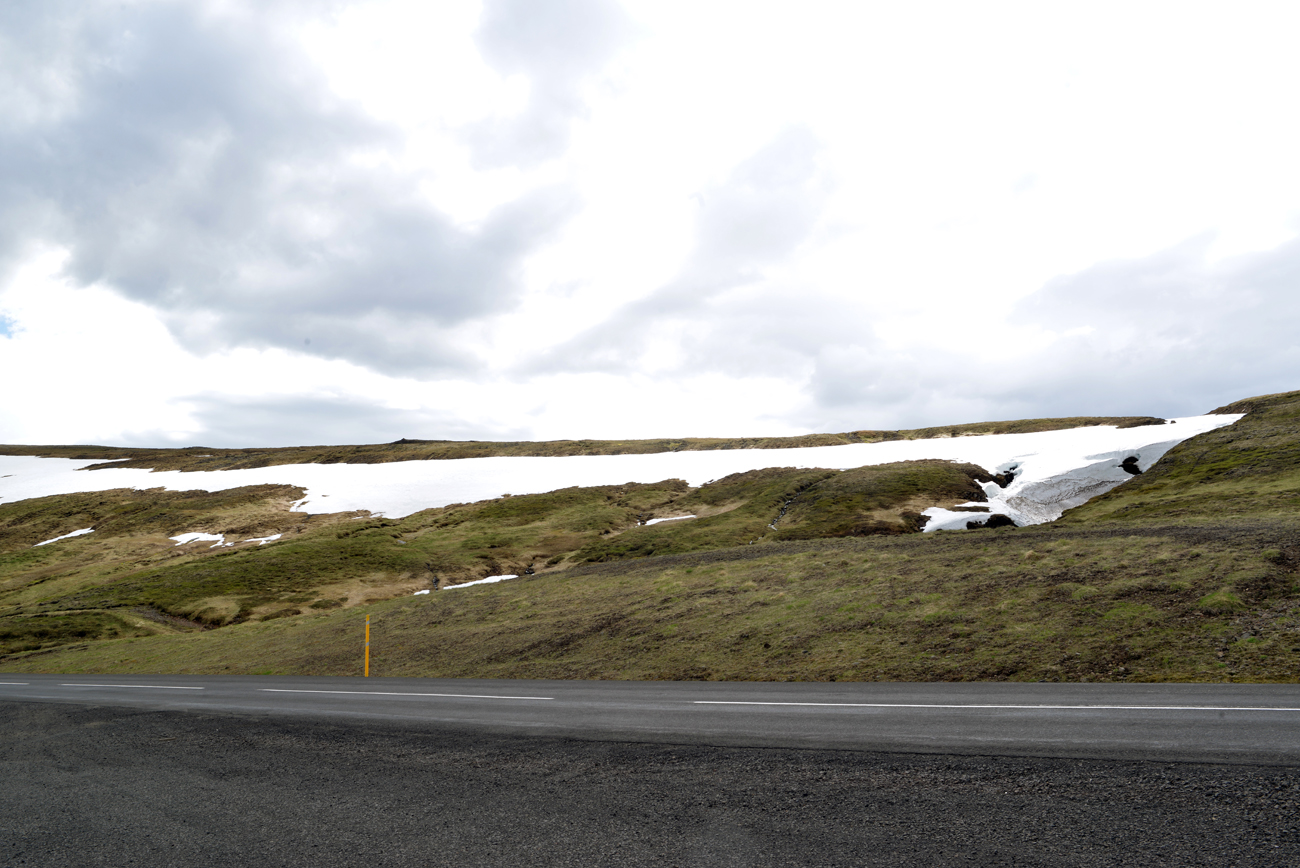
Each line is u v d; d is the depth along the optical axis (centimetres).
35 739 1180
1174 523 2642
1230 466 4703
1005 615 1648
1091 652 1320
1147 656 1256
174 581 6431
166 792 779
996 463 8875
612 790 661
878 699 1077
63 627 4953
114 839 636
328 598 6000
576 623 2536
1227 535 2025
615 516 8912
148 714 1383
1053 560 2081
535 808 625
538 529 8456
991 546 2547
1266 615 1346
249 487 12112
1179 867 429
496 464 13612
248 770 854
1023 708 921
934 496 7525
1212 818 497
